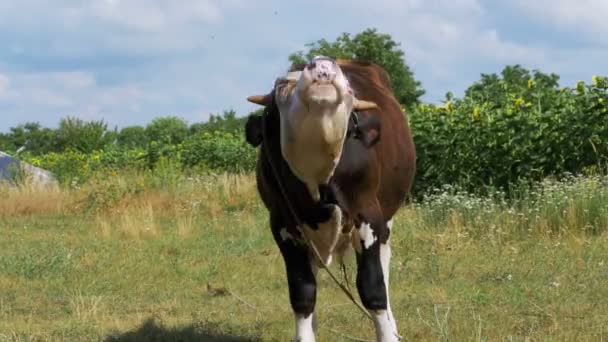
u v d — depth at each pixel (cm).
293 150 484
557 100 1464
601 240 1088
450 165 1539
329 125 454
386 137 624
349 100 462
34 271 1068
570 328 684
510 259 1016
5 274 1055
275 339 719
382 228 581
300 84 447
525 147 1430
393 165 635
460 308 784
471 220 1235
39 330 767
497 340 657
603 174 1327
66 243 1388
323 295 877
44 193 2167
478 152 1496
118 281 1016
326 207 538
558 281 884
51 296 941
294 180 529
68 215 1945
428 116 1633
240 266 1092
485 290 865
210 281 1012
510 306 780
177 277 1041
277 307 845
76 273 1073
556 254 1030
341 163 545
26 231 1612
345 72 659
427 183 1587
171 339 723
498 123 1480
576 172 1373
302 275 593
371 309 576
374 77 702
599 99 1365
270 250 1220
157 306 873
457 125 1545
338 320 761
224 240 1361
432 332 694
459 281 926
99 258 1187
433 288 890
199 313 827
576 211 1165
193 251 1246
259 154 615
